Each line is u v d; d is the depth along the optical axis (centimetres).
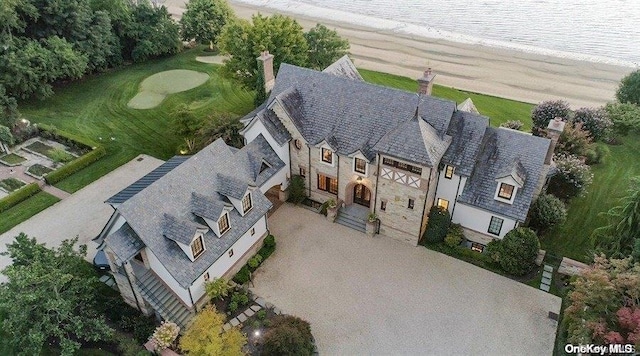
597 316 2653
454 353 2978
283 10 9706
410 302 3309
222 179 3422
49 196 4347
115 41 6894
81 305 3020
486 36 8238
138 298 3133
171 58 7362
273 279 3497
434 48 7750
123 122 5516
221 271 3344
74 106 5862
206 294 3241
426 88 3934
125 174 4628
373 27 8712
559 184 3981
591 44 7800
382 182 3591
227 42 5356
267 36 4972
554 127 3347
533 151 3438
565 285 3391
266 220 3691
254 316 3219
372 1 10144
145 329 3073
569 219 3972
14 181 4475
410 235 3747
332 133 3825
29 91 5622
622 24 8569
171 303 3133
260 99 4856
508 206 3434
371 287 3422
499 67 7044
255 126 3978
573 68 6994
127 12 6988
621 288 2648
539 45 7825
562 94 6247
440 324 3155
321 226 3981
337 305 3291
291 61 5100
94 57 6462
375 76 6669
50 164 4750
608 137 5012
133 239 2933
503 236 3581
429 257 3666
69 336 3016
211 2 7500
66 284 2961
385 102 3738
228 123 4678
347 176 3869
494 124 5388
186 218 3167
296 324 2959
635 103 5409
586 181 3919
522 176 3372
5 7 5272
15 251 2902
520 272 3431
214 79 6569
